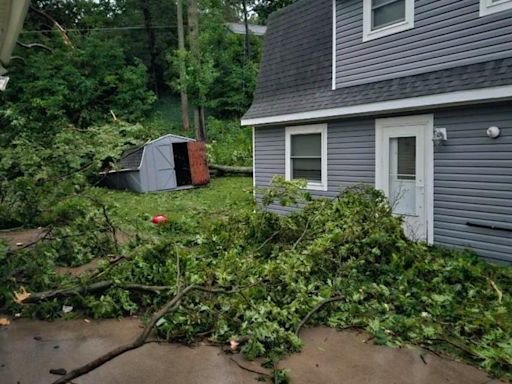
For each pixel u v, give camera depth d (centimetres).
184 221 798
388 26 679
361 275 459
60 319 381
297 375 288
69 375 238
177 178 1480
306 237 535
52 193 534
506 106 529
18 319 380
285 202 575
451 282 450
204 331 350
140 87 2078
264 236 563
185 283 398
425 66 629
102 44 2022
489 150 550
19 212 520
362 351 325
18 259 423
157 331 349
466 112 573
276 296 398
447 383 279
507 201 534
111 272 431
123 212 949
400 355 318
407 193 662
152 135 1229
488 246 558
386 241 484
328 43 831
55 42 1889
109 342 336
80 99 1858
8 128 862
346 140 764
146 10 2297
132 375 285
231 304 364
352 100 712
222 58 2244
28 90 1761
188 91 1866
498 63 533
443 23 602
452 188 596
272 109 899
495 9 541
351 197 574
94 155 662
